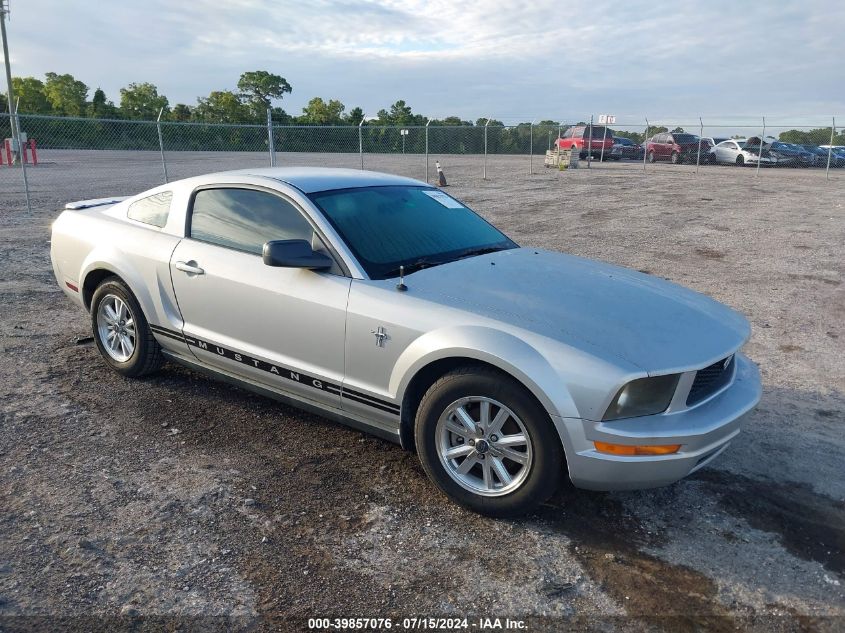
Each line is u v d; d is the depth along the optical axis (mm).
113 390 4891
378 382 3615
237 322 4188
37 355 5586
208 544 3125
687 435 3008
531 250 4531
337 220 3949
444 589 2863
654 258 10195
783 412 4727
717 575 2982
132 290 4707
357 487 3662
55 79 66188
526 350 3121
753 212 15711
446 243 4230
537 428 3131
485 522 3359
